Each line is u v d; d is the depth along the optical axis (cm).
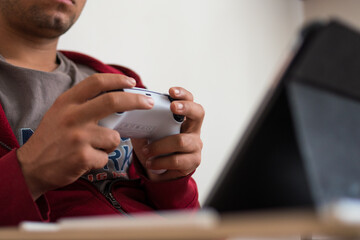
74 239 26
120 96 52
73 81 90
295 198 32
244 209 34
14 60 89
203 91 191
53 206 70
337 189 30
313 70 32
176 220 21
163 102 64
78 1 90
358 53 34
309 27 32
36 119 79
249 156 34
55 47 95
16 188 52
